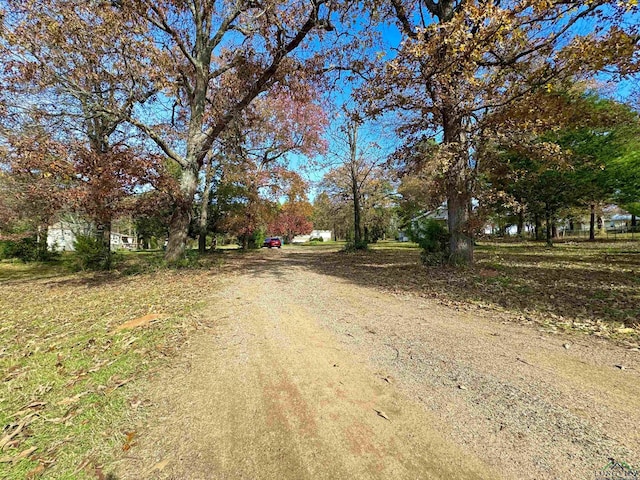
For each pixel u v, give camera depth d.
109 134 11.75
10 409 2.58
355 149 20.58
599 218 36.78
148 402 2.60
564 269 9.22
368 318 4.98
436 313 5.18
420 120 9.45
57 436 2.20
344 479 1.74
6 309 6.76
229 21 11.71
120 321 5.08
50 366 3.44
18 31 7.51
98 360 3.53
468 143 8.64
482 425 2.20
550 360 3.23
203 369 3.22
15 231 17.91
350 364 3.29
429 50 6.20
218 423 2.30
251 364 3.33
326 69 11.38
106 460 1.95
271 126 20.55
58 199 9.57
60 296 7.81
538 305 5.32
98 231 15.01
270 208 24.22
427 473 1.77
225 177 20.95
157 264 11.45
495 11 5.39
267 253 22.94
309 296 6.76
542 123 7.58
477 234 10.15
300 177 23.22
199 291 7.43
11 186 12.94
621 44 4.79
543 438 2.04
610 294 5.84
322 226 62.47
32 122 9.02
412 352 3.55
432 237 11.30
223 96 13.23
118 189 9.40
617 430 2.09
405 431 2.16
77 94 8.83
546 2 4.86
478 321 4.67
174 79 11.09
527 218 24.48
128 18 8.34
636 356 3.25
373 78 8.23
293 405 2.53
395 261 13.77
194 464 1.89
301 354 3.58
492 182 11.04
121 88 9.51
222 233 26.89
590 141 13.48
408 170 10.10
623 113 8.80
